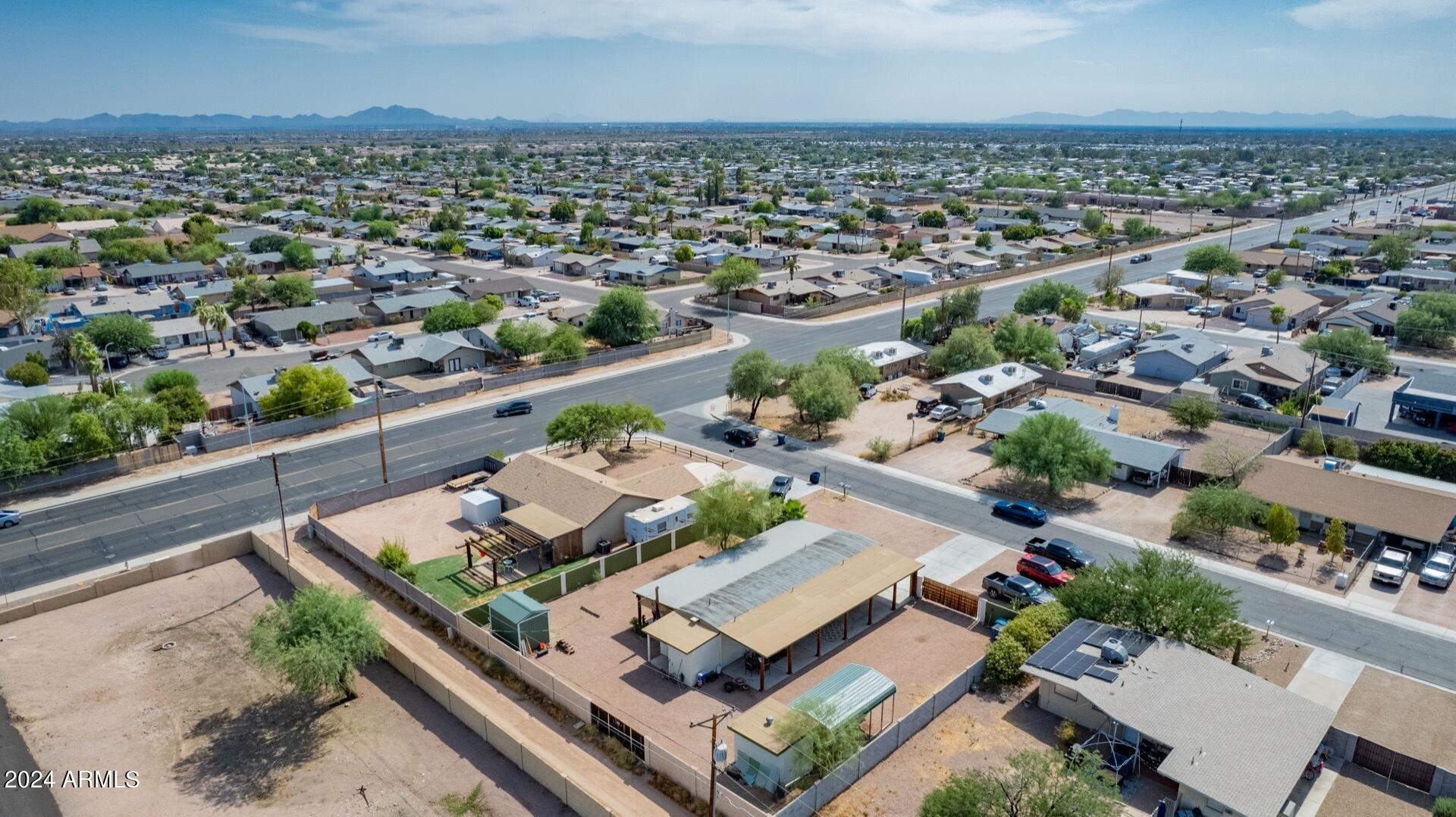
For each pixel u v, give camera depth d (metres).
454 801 40.62
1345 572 60.22
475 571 62.72
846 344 124.44
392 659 52.00
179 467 82.56
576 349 114.69
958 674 48.47
